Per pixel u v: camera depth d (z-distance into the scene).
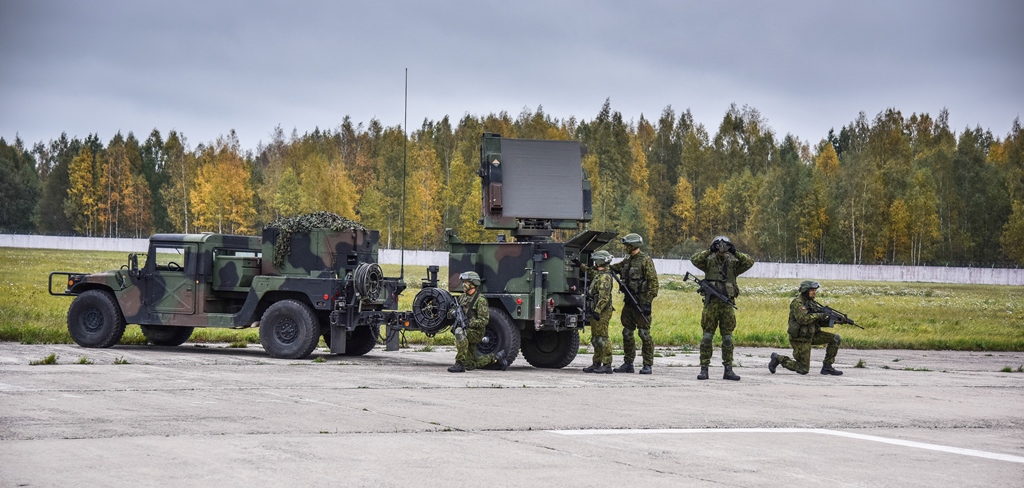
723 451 9.90
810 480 8.53
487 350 18.61
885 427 12.04
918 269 101.06
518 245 18.55
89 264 68.12
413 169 131.38
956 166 127.19
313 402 12.80
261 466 8.50
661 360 21.62
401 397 13.62
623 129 144.25
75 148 195.25
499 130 148.25
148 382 14.55
